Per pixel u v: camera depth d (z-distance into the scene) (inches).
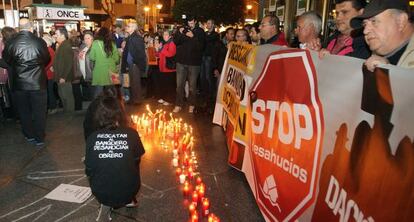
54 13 575.8
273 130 140.9
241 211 154.0
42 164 203.8
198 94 412.5
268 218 139.8
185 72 325.1
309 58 113.7
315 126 107.6
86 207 155.8
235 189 175.2
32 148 230.7
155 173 192.1
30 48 222.5
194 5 743.7
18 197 164.6
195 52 316.2
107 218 145.9
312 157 108.5
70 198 163.5
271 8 424.2
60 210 153.3
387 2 89.6
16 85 228.5
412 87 66.1
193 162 207.6
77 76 331.0
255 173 160.4
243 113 187.9
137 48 349.7
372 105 78.7
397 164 69.2
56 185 176.9
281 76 136.2
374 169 76.9
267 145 146.3
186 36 313.4
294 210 118.6
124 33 426.0
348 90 90.1
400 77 69.1
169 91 384.8
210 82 358.3
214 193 170.6
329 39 174.9
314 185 106.5
